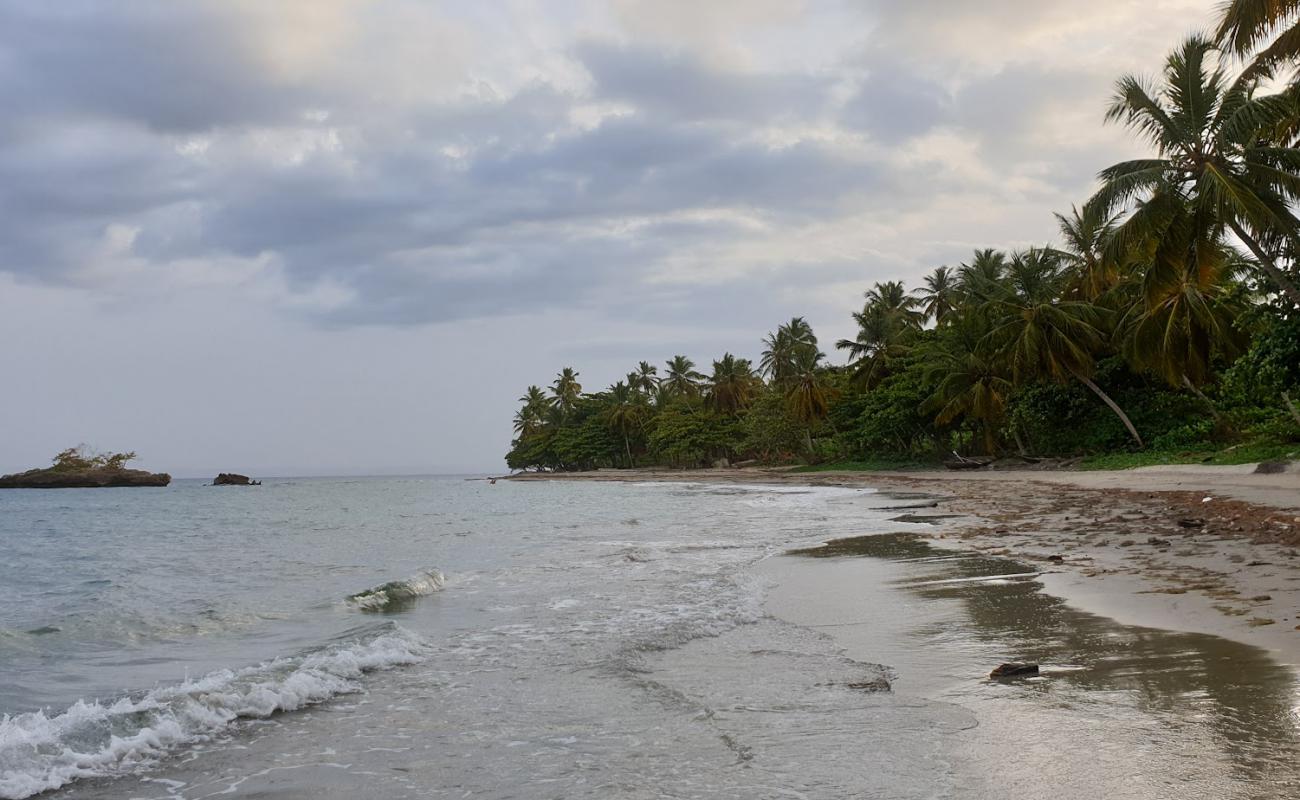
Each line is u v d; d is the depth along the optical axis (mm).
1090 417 43969
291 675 5879
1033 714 4410
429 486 115875
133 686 6402
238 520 34906
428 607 9602
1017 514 19219
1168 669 5137
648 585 10594
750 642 6945
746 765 3934
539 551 16047
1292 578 7984
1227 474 27016
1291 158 21172
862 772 3754
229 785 3998
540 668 6262
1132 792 3312
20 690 6277
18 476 103188
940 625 7188
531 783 3854
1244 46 18250
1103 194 23547
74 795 3916
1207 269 23469
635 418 112688
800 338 80875
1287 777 3379
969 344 49094
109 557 18969
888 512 23406
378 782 3973
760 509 28078
